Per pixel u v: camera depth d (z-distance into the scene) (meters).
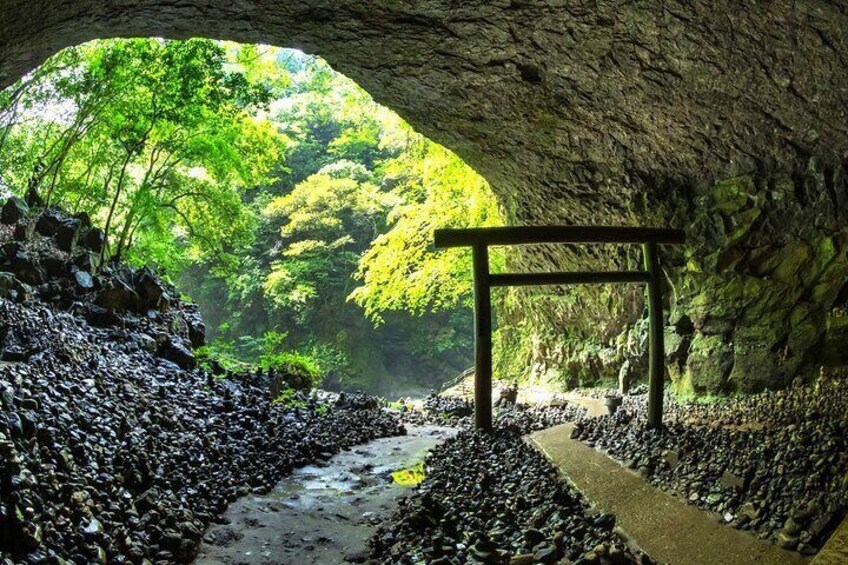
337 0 7.58
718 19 6.52
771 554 3.99
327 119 35.38
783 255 8.11
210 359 12.02
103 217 16.12
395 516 5.85
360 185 30.55
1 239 10.16
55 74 12.07
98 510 4.48
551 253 13.45
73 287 10.37
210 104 12.54
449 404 14.25
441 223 17.02
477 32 8.07
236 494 6.32
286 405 11.27
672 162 9.38
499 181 12.92
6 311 7.82
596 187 10.86
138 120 12.78
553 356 14.58
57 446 4.91
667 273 9.98
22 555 3.55
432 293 18.77
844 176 7.29
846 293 7.46
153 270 13.55
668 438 6.93
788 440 5.75
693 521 4.70
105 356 8.80
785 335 7.96
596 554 4.22
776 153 7.93
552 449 7.52
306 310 30.28
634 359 11.52
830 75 6.34
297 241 30.55
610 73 8.15
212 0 7.40
